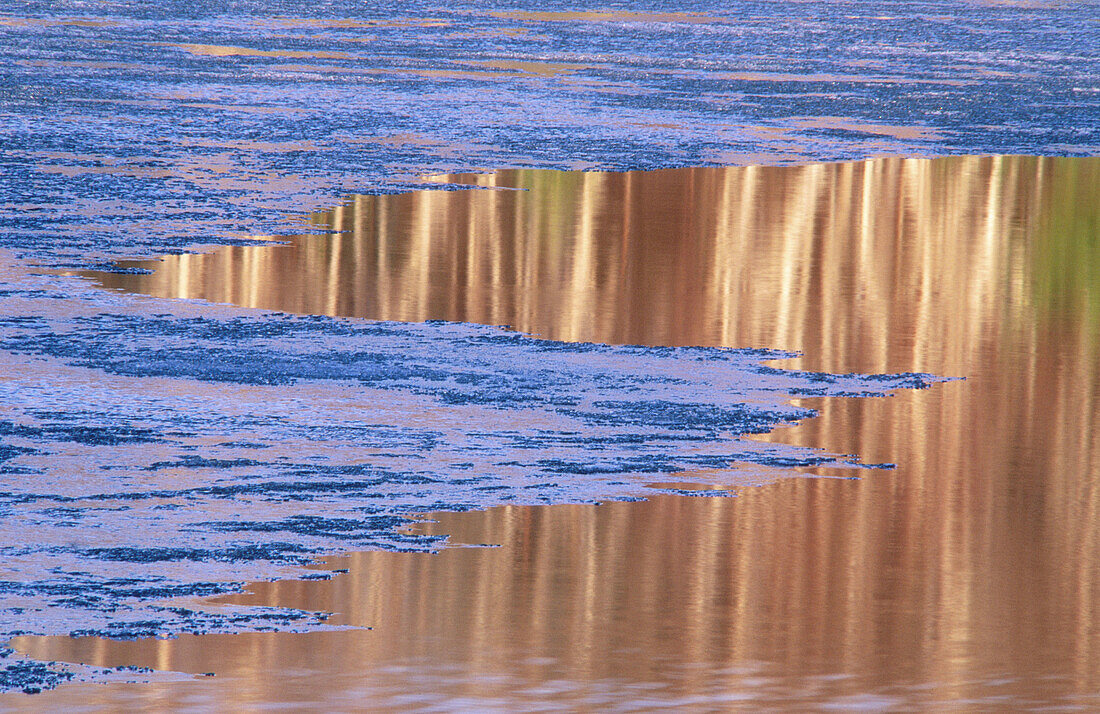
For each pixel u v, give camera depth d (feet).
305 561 86.33
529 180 228.43
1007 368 137.80
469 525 93.15
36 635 75.10
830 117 301.84
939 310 159.84
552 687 71.41
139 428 109.91
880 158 260.01
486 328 144.97
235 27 426.51
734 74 360.28
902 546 93.04
